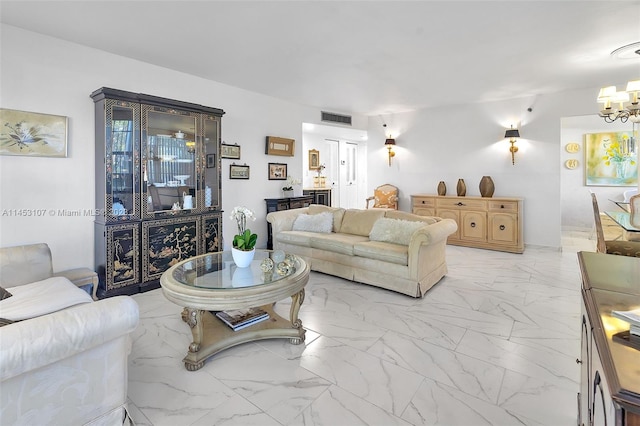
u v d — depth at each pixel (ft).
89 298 7.47
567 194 25.18
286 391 6.41
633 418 2.24
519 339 8.36
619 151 23.30
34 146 10.23
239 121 16.53
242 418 5.70
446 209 19.95
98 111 11.10
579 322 9.29
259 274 8.52
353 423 5.57
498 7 8.61
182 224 12.86
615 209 23.56
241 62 12.74
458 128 20.63
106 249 10.92
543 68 13.42
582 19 9.25
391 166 23.58
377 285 12.01
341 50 11.53
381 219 13.50
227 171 16.16
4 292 7.30
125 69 12.20
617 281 4.30
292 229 15.70
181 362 7.41
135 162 11.46
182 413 5.82
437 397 6.21
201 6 8.59
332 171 27.55
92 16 9.13
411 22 9.43
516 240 17.60
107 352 5.13
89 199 11.39
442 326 9.10
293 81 15.26
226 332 8.16
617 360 2.57
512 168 19.01
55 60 10.56
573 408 5.85
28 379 4.38
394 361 7.41
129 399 6.17
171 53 11.85
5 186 9.82
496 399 6.13
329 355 7.70
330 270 13.44
